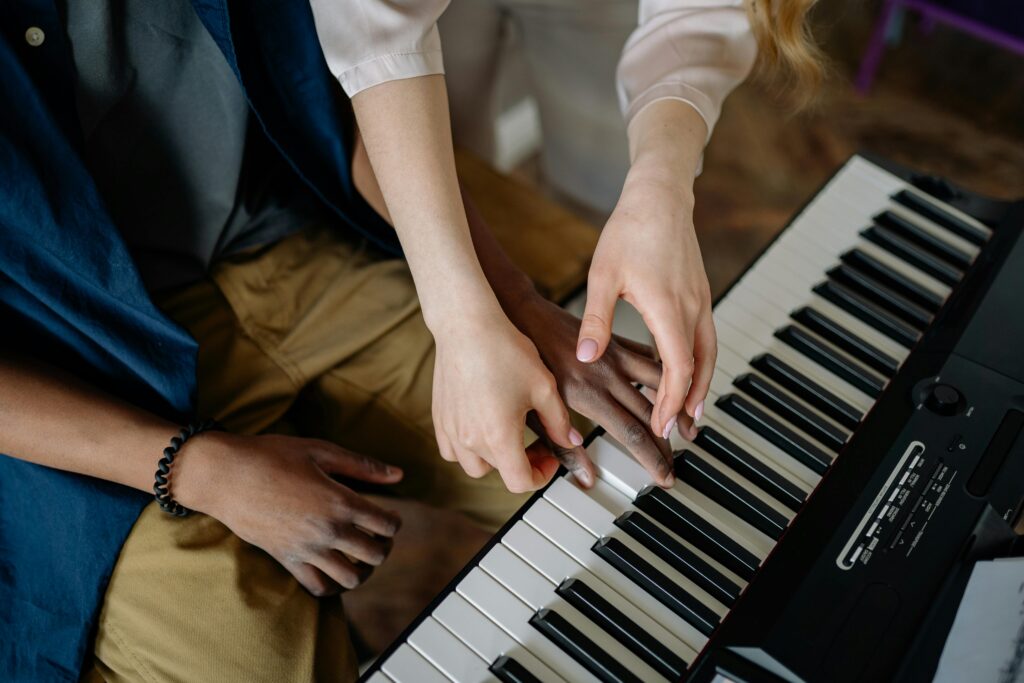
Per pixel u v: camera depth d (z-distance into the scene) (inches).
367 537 42.8
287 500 41.6
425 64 39.4
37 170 39.0
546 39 65.3
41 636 43.1
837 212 46.3
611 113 67.2
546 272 52.0
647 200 39.6
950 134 84.0
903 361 41.1
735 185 79.7
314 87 44.4
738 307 43.4
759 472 39.2
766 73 48.4
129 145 42.9
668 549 37.3
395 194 38.9
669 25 44.8
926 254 45.0
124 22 40.4
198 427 41.7
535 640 36.1
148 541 42.4
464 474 47.8
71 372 43.1
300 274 48.8
